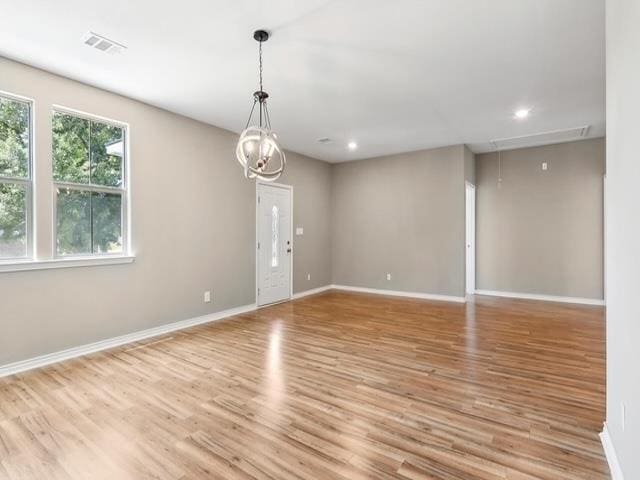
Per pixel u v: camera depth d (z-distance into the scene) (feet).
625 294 4.97
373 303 18.81
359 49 9.29
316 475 5.60
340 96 12.39
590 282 18.47
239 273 16.79
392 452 6.17
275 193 19.13
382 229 21.70
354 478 5.53
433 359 10.59
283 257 19.69
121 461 5.96
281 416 7.38
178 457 6.05
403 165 20.90
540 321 14.90
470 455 6.07
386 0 7.32
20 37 8.67
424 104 13.12
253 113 13.98
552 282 19.39
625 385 4.97
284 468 5.77
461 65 10.14
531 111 13.85
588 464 5.81
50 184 10.50
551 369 9.77
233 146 16.40
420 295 20.40
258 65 10.15
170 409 7.67
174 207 13.91
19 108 10.05
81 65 10.09
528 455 6.05
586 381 8.98
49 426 7.01
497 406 7.75
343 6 7.53
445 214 19.49
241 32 8.52
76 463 5.91
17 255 9.99
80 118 11.37
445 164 19.47
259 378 9.29
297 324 14.67
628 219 4.80
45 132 10.36
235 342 12.31
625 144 4.95
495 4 7.46
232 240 16.43
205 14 7.81
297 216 20.76
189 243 14.48
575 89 11.77
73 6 7.49
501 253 20.83
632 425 4.59
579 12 7.71
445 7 7.55
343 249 23.35
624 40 4.96
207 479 5.52
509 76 10.84
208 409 7.68
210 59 9.81
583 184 18.54
